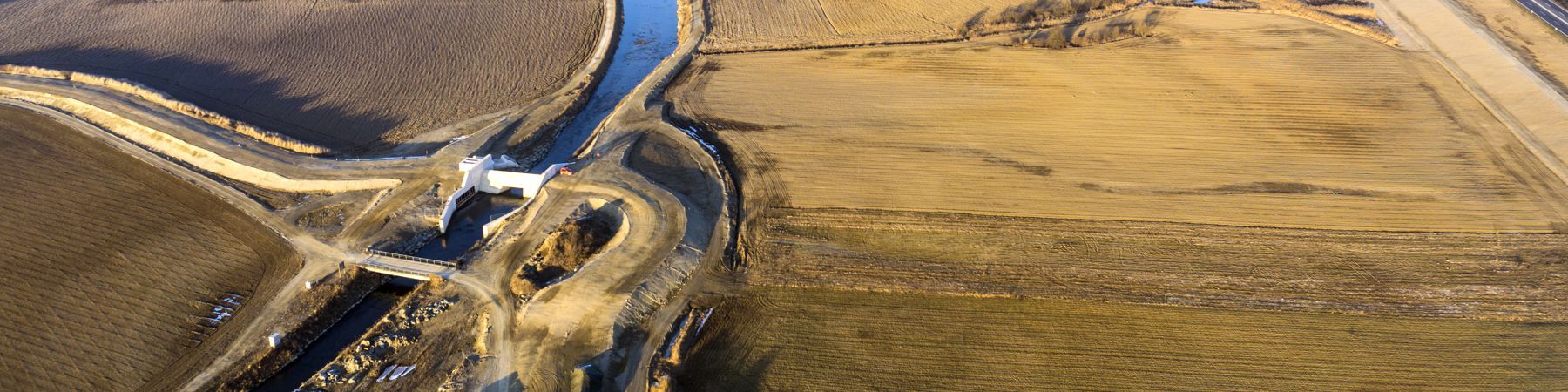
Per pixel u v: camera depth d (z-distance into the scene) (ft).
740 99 172.76
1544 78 166.50
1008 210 129.39
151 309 109.91
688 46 206.18
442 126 164.04
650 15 243.81
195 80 185.16
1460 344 99.76
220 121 161.79
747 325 104.32
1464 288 109.60
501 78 188.85
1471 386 93.35
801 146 151.33
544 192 135.74
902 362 98.12
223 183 142.92
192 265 119.34
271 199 138.51
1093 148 148.25
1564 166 139.13
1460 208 127.95
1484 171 138.41
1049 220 126.52
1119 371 96.27
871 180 139.03
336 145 156.66
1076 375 95.86
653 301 108.17
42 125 162.20
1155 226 124.57
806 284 112.06
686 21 228.84
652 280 111.45
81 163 147.84
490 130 160.35
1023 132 154.71
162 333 105.70
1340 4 217.56
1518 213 126.62
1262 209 128.57
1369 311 105.60
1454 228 122.93
